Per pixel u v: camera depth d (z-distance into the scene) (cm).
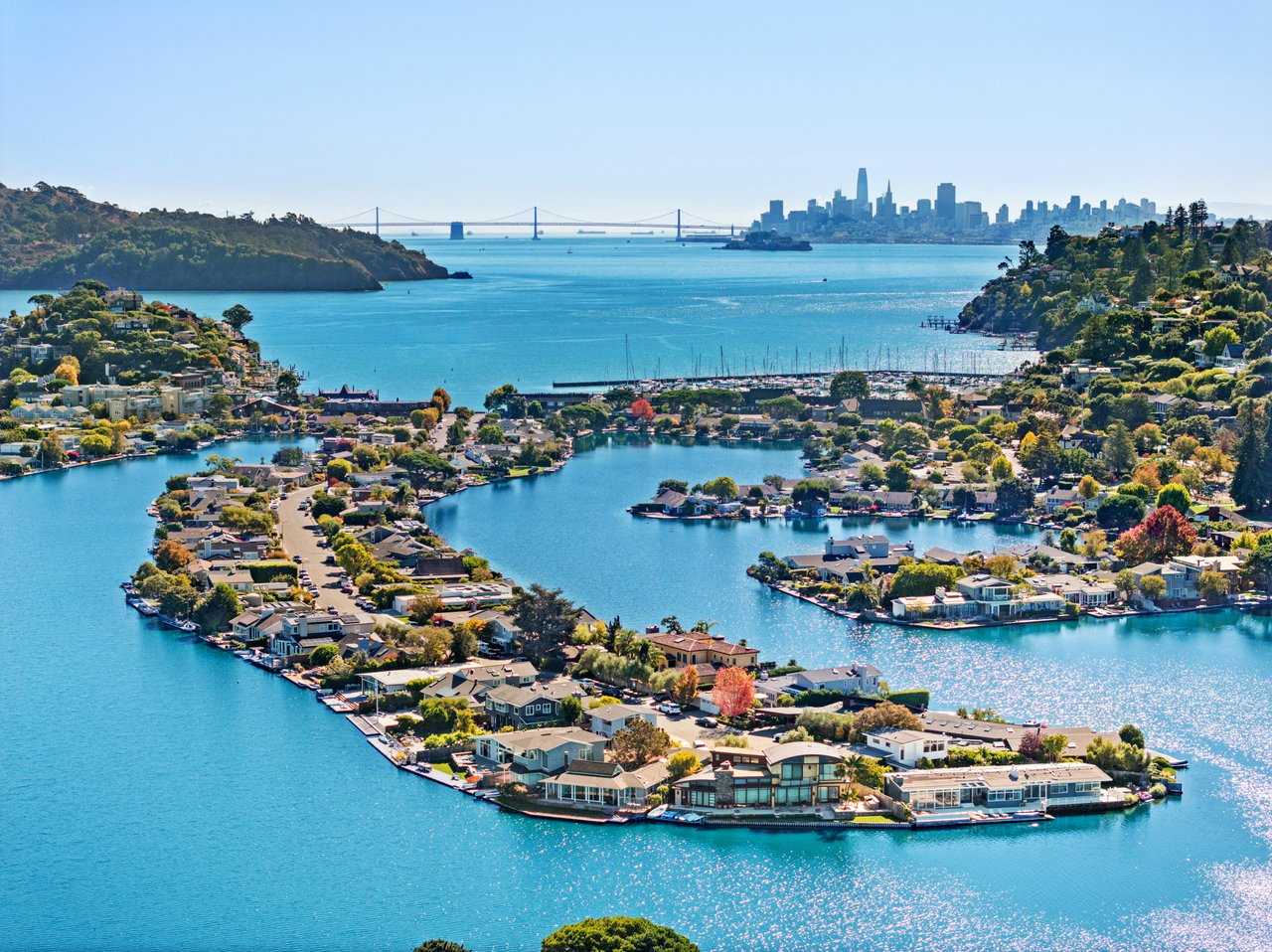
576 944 18388
